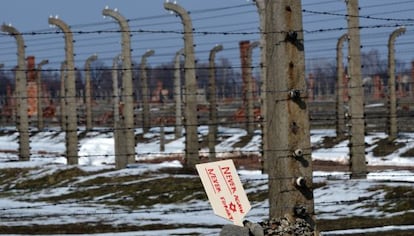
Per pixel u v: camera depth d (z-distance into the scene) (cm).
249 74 6562
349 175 3897
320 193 3628
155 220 3403
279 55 1822
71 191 4544
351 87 3838
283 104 1822
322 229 2862
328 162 5641
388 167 5169
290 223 1797
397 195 3400
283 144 1823
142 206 4038
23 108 5297
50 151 7706
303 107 1830
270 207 1850
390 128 6262
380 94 11469
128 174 4672
